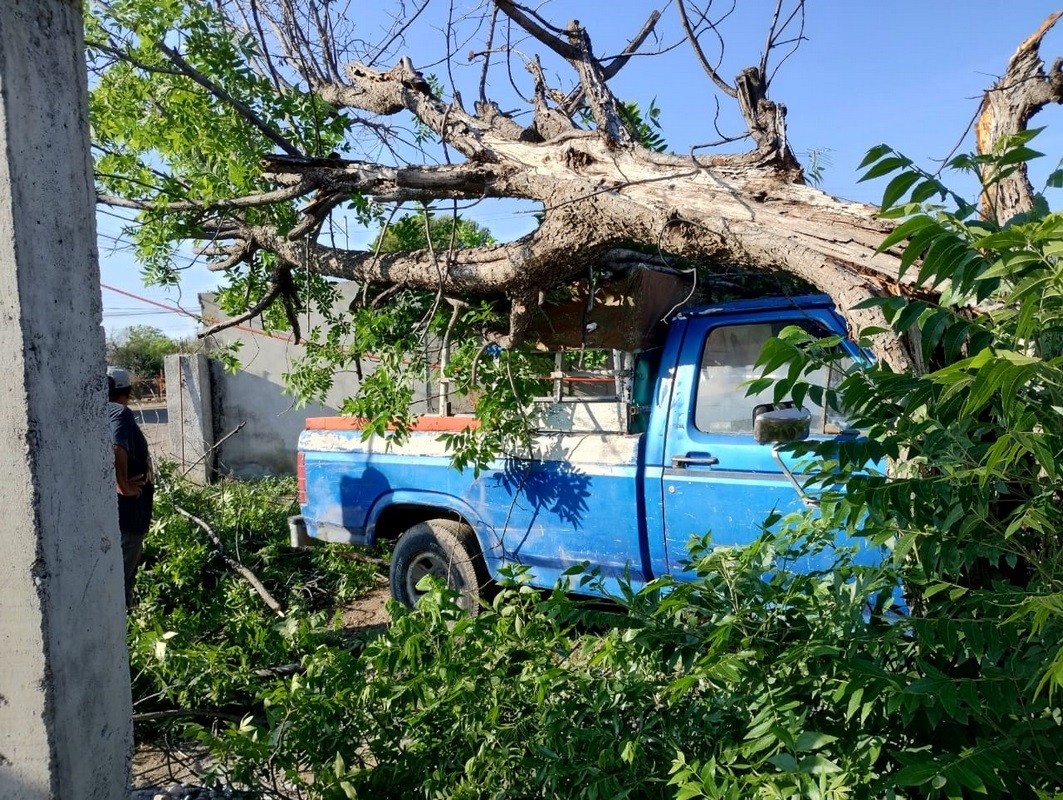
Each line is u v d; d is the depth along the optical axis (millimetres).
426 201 5012
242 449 12773
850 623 2412
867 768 2127
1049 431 2102
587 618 3002
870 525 2566
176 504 7406
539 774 2746
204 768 3787
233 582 6391
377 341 5773
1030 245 1942
